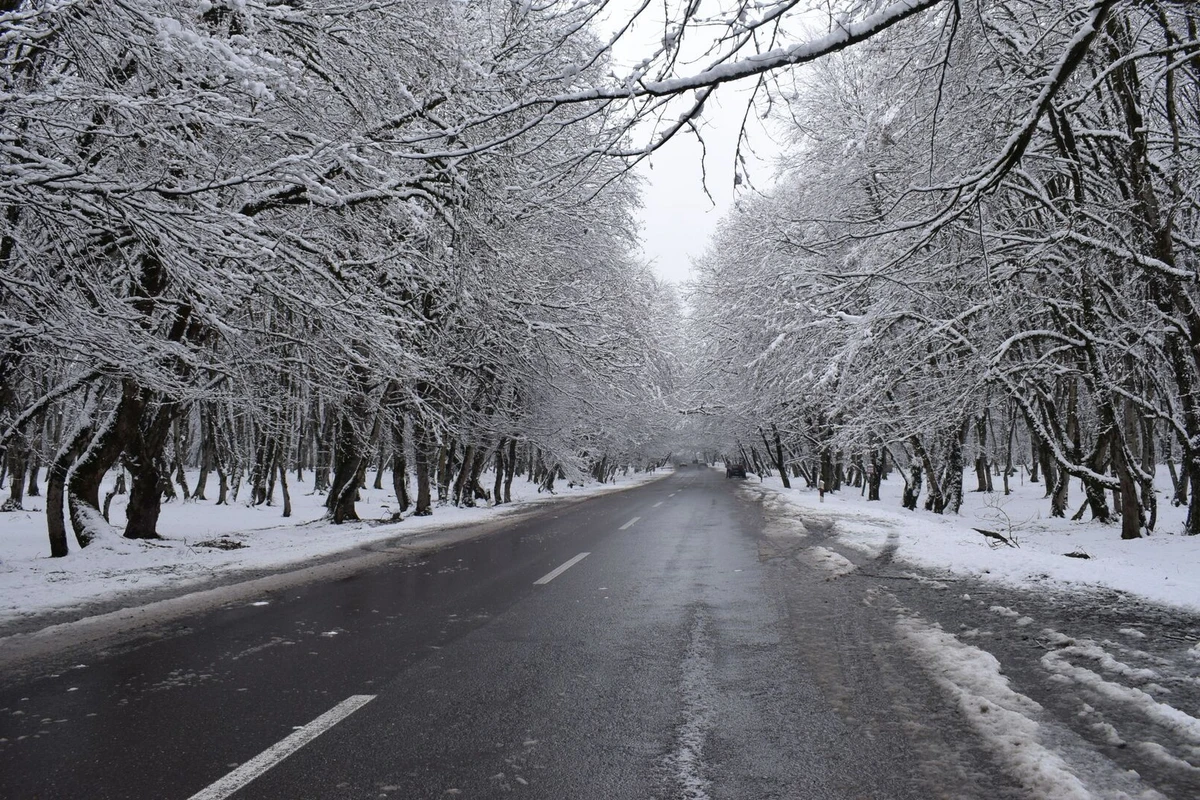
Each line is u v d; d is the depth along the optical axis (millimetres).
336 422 23172
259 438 31891
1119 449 16109
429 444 24391
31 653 5977
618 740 4008
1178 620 6375
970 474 73750
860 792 3342
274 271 10703
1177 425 14680
